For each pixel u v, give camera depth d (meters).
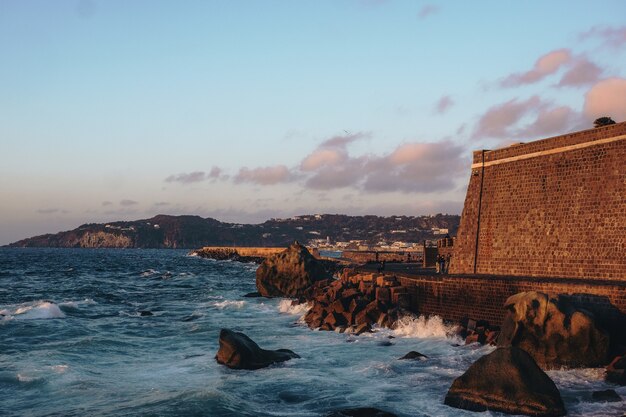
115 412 19.75
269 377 24.58
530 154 37.03
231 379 24.22
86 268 130.62
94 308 50.62
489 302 31.94
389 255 102.44
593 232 32.31
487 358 20.61
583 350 24.27
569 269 33.38
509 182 38.44
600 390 21.39
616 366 22.80
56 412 19.97
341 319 37.59
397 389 22.47
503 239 38.19
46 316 44.34
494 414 19.14
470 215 41.16
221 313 46.72
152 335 35.88
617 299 25.88
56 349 30.62
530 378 19.56
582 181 33.44
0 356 28.98
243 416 19.28
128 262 169.25
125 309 50.16
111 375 25.36
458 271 41.56
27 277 97.75
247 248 191.50
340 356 28.70
